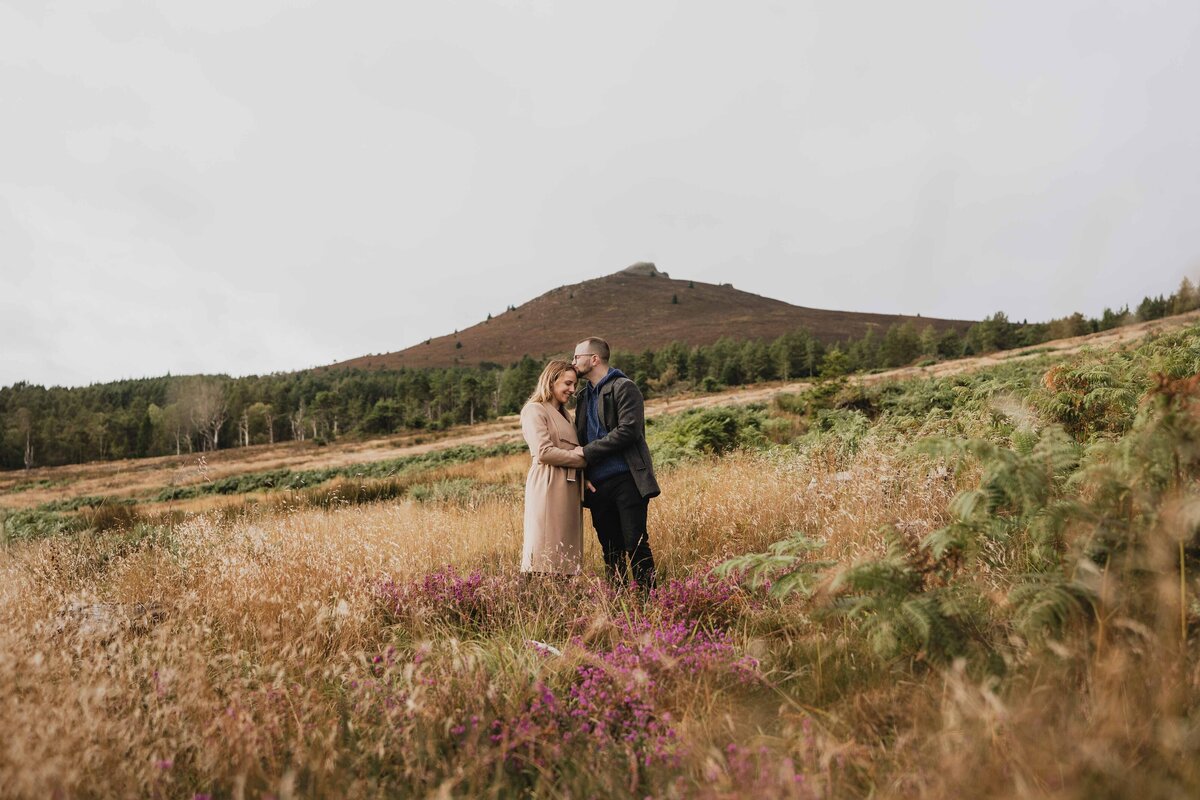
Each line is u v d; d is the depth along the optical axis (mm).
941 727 1788
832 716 1993
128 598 4059
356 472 31781
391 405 111000
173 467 80938
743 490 5590
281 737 2064
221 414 123062
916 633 2301
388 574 3869
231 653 2748
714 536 4488
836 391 14391
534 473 3951
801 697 2289
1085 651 1968
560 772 1931
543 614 3312
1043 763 1507
